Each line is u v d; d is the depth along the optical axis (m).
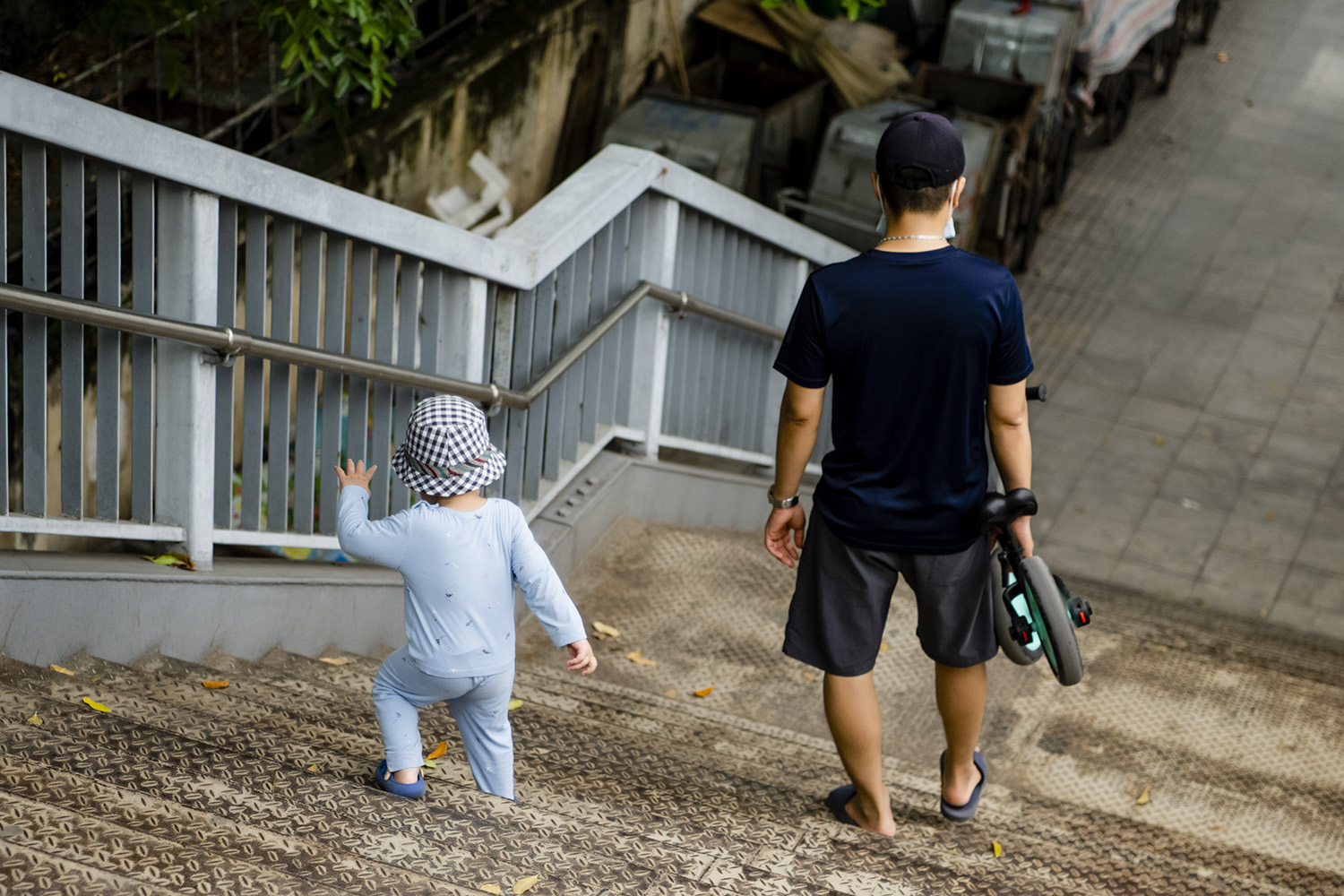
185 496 4.08
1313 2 17.56
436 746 3.71
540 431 5.37
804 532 3.34
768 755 4.27
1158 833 3.86
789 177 11.52
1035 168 11.55
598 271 5.46
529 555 2.97
